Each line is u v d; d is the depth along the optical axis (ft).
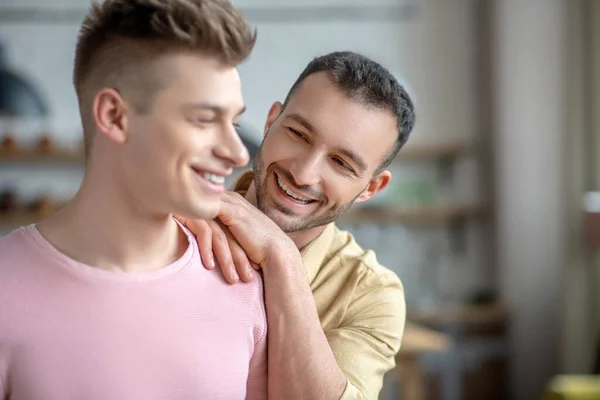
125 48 3.15
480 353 17.79
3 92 15.75
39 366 3.21
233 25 3.22
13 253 3.35
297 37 19.10
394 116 4.60
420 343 13.07
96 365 3.27
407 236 19.15
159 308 3.45
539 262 17.54
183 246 3.75
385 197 18.86
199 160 3.20
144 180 3.21
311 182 4.40
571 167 16.57
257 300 3.91
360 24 19.19
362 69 4.48
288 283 3.98
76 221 3.41
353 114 4.40
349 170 4.50
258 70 19.01
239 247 3.96
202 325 3.58
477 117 19.35
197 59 3.15
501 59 18.15
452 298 19.19
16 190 18.39
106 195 3.35
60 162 18.56
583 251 16.46
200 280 3.68
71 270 3.34
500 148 18.42
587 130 16.31
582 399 11.57
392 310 4.83
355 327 4.72
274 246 4.02
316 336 4.01
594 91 16.01
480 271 19.29
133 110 3.17
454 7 19.26
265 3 19.01
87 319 3.30
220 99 3.18
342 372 4.17
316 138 4.39
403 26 19.22
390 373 13.10
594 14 15.87
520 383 17.76
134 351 3.34
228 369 3.62
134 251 3.45
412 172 19.38
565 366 16.72
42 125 18.39
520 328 17.76
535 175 17.56
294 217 4.54
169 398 3.41
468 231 19.29
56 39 18.42
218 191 3.29
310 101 4.40
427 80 19.26
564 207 16.87
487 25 18.83
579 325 16.56
